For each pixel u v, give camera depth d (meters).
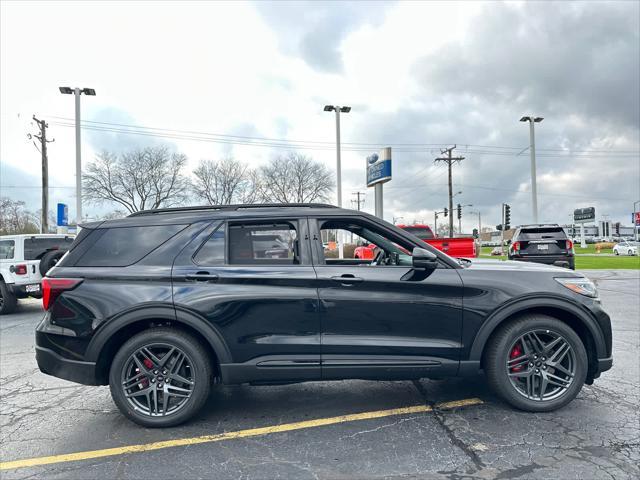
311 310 3.35
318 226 3.57
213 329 3.31
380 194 23.33
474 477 2.59
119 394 3.35
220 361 3.32
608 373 4.43
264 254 3.50
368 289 3.38
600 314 3.51
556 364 3.49
